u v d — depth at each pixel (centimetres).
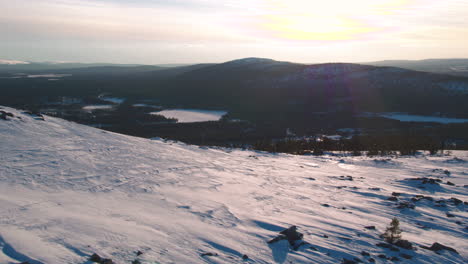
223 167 1720
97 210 773
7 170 1090
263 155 2675
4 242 522
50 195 869
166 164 1571
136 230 651
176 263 519
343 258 612
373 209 1035
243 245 634
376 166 2277
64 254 503
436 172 1977
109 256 516
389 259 629
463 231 866
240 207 933
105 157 1519
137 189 1050
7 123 1805
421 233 819
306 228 770
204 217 805
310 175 1738
